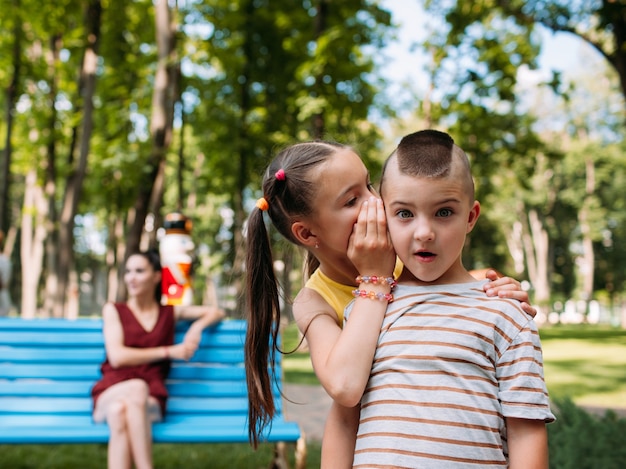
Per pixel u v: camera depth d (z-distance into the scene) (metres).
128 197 14.80
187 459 4.68
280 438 3.26
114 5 12.59
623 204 34.00
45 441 3.29
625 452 3.01
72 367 4.07
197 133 13.67
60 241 11.85
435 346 1.36
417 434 1.31
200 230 25.25
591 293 35.69
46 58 13.38
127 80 13.86
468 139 15.88
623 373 8.89
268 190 1.70
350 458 1.50
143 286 3.98
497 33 13.30
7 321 4.11
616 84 31.17
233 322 4.18
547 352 12.00
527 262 40.56
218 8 12.35
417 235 1.37
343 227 1.55
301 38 12.77
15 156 16.86
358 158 1.62
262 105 14.27
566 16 9.49
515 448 1.32
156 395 3.75
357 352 1.40
